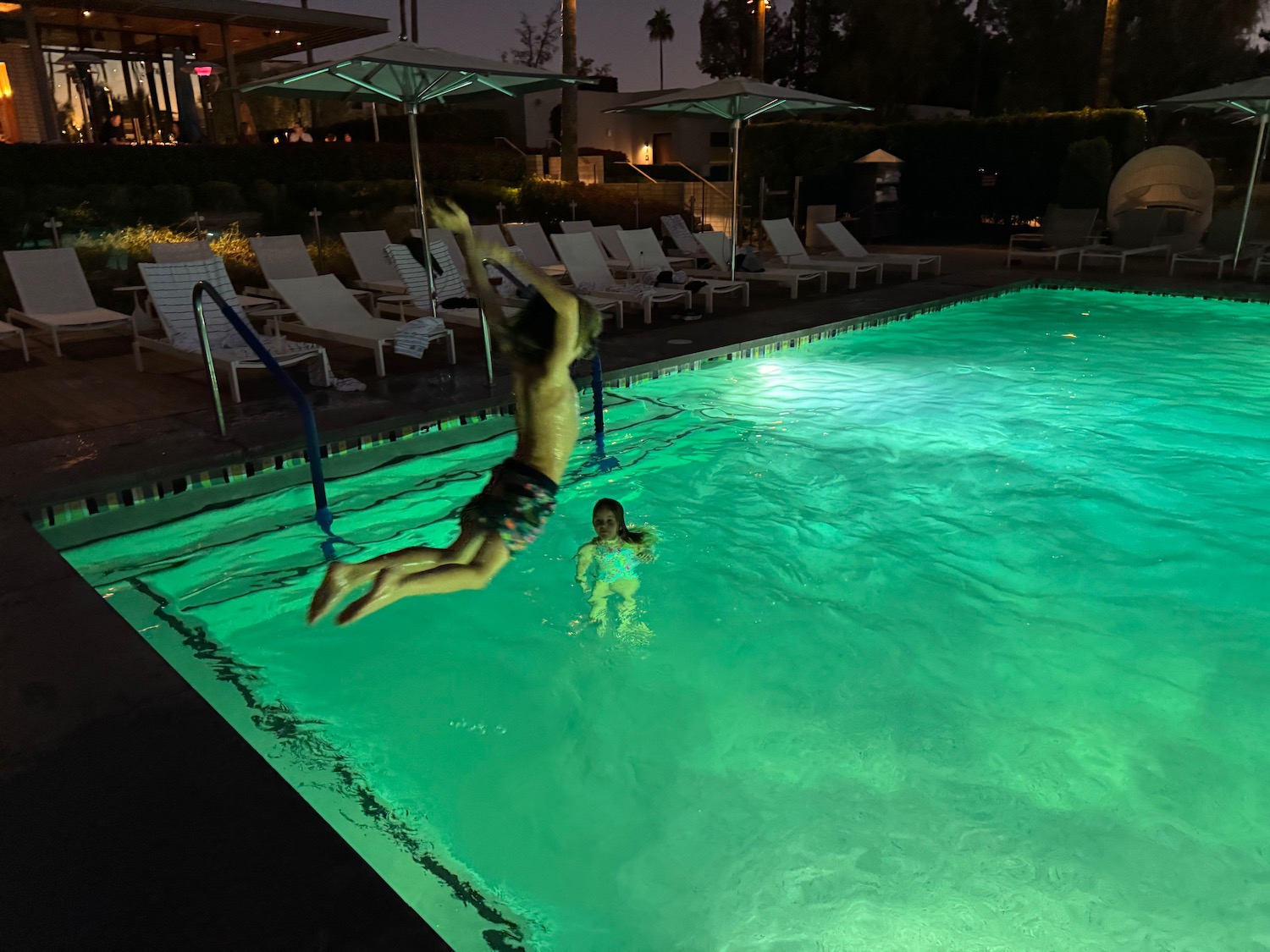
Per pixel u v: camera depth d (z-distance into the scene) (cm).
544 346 266
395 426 659
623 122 3512
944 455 684
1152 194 1675
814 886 294
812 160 2269
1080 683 409
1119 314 1233
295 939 209
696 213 2270
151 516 555
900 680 413
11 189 1198
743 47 4231
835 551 537
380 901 221
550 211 1967
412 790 340
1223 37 2948
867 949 269
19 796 261
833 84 3419
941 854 308
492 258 261
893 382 888
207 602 479
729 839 316
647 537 502
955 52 3294
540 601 485
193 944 208
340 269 1479
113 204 1310
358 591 491
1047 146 1995
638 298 1061
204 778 269
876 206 2191
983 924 278
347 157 1678
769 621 462
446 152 1861
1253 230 1587
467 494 614
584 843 314
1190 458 674
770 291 1346
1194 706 391
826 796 338
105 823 249
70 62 1617
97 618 373
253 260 1386
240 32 1786
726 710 391
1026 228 2116
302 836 244
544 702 397
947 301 1277
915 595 487
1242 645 437
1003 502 600
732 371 930
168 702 310
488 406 711
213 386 602
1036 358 986
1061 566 515
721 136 3659
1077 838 315
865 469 660
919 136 2203
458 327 1059
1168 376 901
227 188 1470
